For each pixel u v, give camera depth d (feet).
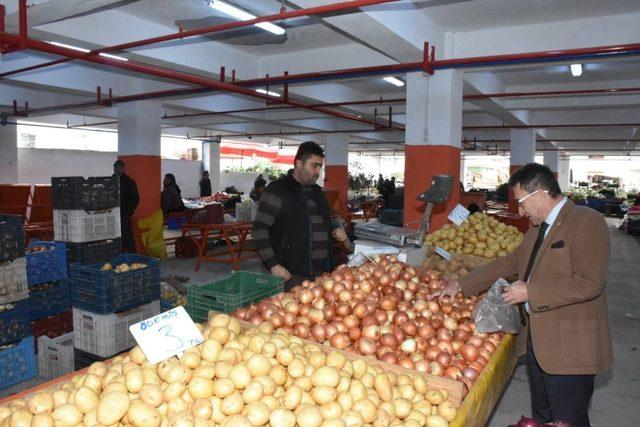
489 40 20.65
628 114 41.19
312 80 22.98
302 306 8.59
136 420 5.03
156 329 6.09
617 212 73.00
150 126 32.40
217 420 5.26
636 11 18.07
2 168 47.34
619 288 25.79
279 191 11.03
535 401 9.01
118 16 18.79
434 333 8.46
